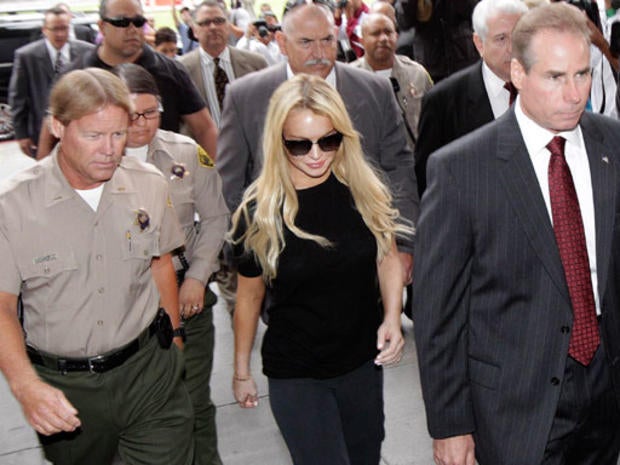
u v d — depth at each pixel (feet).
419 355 7.23
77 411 7.75
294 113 7.66
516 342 6.97
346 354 8.10
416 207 11.51
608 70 14.03
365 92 11.41
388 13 18.56
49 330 7.68
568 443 7.36
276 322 8.16
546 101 6.41
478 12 10.78
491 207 6.81
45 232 7.46
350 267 7.94
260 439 12.42
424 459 11.58
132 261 7.82
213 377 14.42
